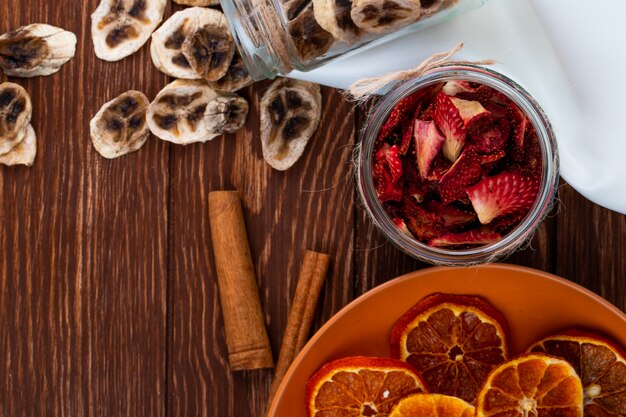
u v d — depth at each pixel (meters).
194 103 0.70
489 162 0.62
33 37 0.70
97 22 0.70
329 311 0.71
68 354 0.72
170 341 0.72
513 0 0.65
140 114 0.71
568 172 0.67
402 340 0.68
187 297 0.72
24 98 0.70
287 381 0.66
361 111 0.70
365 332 0.68
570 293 0.66
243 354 0.70
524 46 0.66
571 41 0.64
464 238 0.63
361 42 0.65
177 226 0.71
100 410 0.72
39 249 0.72
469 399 0.68
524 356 0.65
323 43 0.64
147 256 0.72
